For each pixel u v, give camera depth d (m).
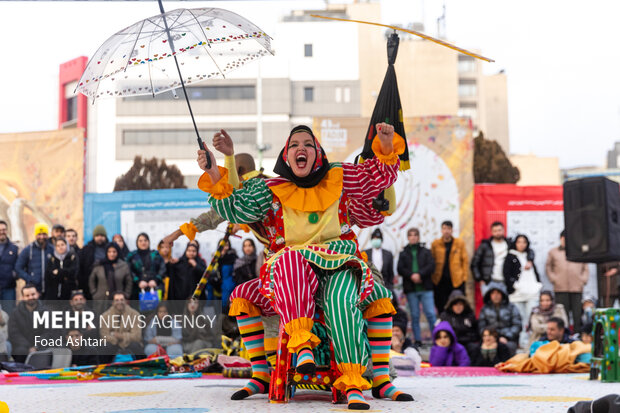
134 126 48.97
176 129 49.03
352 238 3.30
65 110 51.75
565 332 9.07
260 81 46.38
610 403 2.19
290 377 3.17
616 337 4.91
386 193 3.46
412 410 2.74
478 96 61.72
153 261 9.80
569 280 10.43
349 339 2.94
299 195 3.25
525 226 10.77
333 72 49.00
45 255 9.94
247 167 4.63
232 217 3.29
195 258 9.67
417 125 11.13
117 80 3.83
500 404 2.99
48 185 11.57
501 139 62.09
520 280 10.43
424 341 10.25
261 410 2.80
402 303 10.48
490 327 9.41
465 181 10.99
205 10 3.65
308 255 3.06
